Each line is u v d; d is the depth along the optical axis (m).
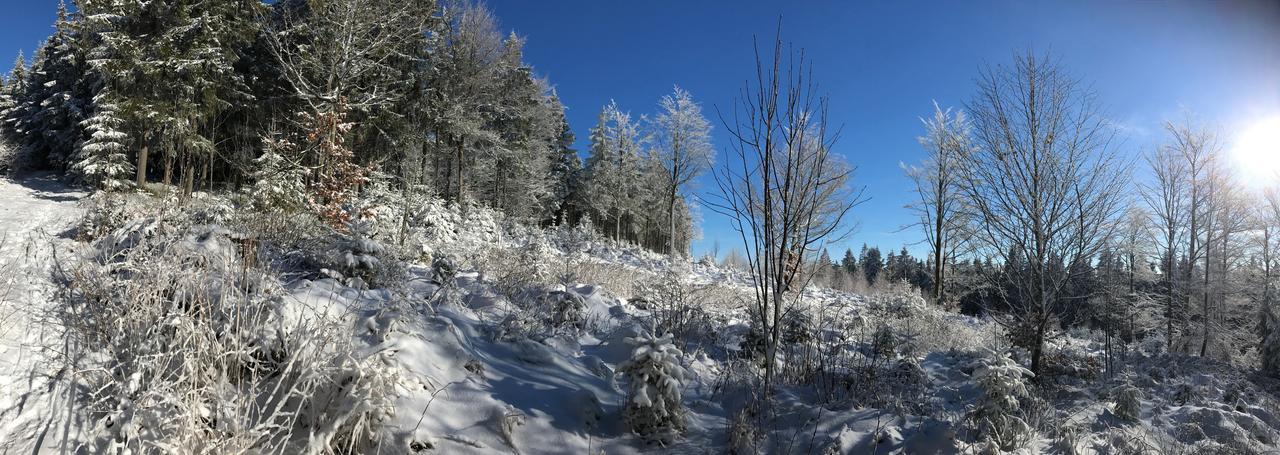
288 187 8.33
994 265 7.62
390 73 17.42
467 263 8.90
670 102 26.25
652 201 33.44
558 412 3.87
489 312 5.60
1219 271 13.29
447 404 3.59
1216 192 13.26
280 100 18.23
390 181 14.95
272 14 17.92
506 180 26.81
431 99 20.00
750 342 6.15
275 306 3.75
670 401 3.88
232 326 3.50
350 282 5.07
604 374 4.84
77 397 3.03
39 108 24.27
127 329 3.43
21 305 3.91
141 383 3.03
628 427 3.91
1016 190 6.86
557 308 5.86
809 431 4.07
